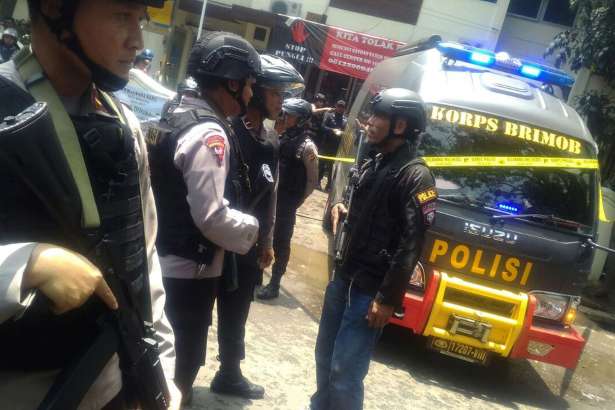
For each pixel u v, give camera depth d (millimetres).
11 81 1064
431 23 15352
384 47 13242
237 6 14812
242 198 2807
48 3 1118
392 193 2926
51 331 1112
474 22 15219
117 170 1174
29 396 1129
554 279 4500
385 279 2846
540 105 5082
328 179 11438
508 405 4516
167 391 1333
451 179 4633
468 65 5371
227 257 2816
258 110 3137
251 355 4160
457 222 4445
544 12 15164
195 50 2547
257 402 3498
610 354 6328
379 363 4723
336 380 2936
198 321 2619
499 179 4672
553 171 4766
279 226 5164
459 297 4488
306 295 5793
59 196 1026
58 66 1176
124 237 1201
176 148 2385
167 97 6152
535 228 4539
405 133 2986
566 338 4426
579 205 4684
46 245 961
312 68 16141
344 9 15727
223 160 2383
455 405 4281
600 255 8578
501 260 4453
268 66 3094
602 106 9453
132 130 1350
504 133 4816
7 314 900
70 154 1104
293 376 4008
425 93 4938
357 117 7391
